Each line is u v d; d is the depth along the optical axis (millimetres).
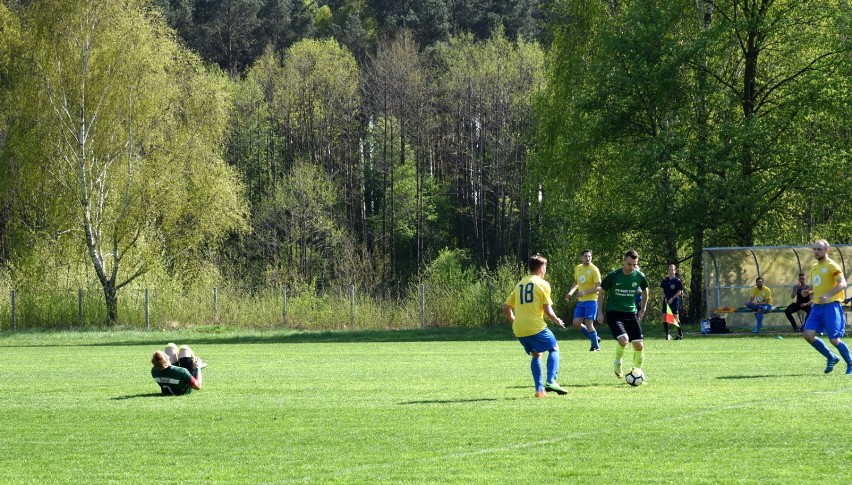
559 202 52375
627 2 52469
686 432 11859
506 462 10273
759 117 46812
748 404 14242
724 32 45844
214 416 14445
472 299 50656
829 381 17516
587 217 48312
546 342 15820
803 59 47656
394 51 100938
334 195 93938
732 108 45719
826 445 10789
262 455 11086
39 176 53094
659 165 43844
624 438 11570
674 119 47281
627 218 46125
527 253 100875
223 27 105000
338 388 18406
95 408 15867
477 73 100625
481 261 100438
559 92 54688
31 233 54562
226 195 55750
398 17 110312
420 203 101188
